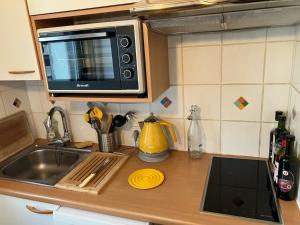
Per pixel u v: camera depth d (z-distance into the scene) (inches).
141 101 45.7
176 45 52.7
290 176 39.1
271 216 37.4
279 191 40.6
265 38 46.9
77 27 44.1
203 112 55.0
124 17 53.7
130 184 46.8
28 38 49.9
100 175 49.9
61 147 65.5
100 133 60.3
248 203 40.6
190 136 57.1
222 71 51.3
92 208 41.6
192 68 53.1
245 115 52.2
